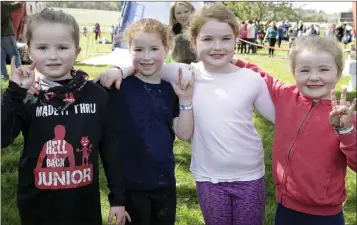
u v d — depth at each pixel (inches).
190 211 135.2
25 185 82.2
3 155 174.4
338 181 87.9
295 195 88.5
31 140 81.3
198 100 95.3
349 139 81.7
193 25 96.2
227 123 93.2
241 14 1053.8
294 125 89.6
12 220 124.5
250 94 94.3
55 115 81.0
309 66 87.4
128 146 92.8
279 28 830.5
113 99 92.8
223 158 93.6
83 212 83.6
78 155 81.4
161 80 97.7
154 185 93.1
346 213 136.4
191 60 140.0
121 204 87.8
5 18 283.9
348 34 794.8
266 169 167.3
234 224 97.4
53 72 83.0
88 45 655.1
